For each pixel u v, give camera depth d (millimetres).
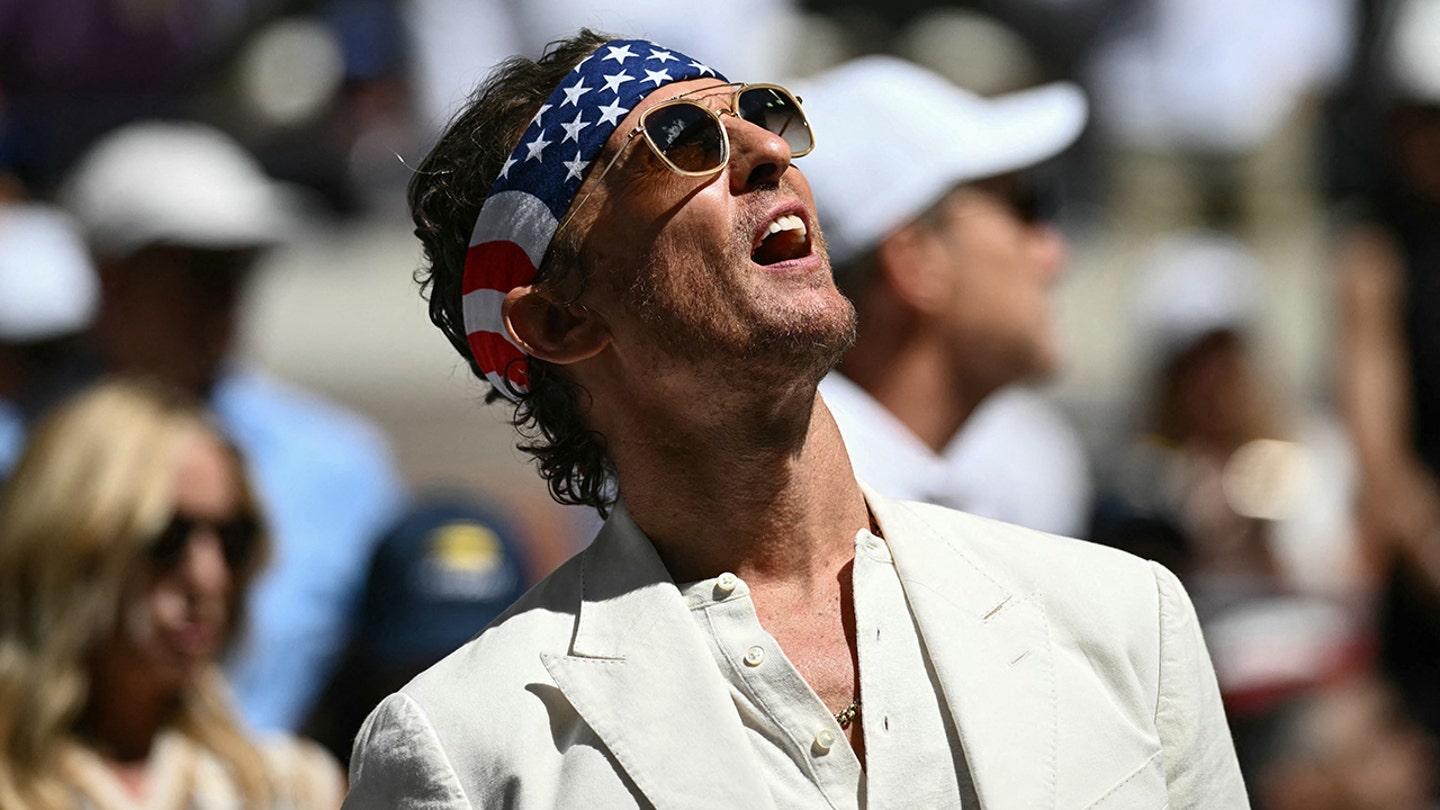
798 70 11500
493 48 17453
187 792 7762
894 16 19734
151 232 10961
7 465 11492
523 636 4602
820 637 4551
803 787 4348
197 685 7988
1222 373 13195
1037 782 4301
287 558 10195
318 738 9523
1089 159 18703
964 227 7883
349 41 19094
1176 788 4559
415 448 15516
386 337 17328
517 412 5082
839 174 7840
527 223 4684
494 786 4371
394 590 8891
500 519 9312
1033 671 4473
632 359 4602
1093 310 17719
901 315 7871
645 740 4352
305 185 18797
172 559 7922
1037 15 19094
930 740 4367
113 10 19234
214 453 8172
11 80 19000
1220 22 18906
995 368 7961
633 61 4727
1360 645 10586
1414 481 12328
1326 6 19016
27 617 7746
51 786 7555
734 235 4512
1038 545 4785
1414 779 9586
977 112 8148
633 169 4574
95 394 8273
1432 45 12664
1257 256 18375
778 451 4590
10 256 12844
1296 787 9445
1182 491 12664
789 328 4473
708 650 4465
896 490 7441
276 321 17625
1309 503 12852
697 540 4668
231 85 19594
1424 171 12617
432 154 5031
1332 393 13414
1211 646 9969
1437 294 12492
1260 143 18766
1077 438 13680
